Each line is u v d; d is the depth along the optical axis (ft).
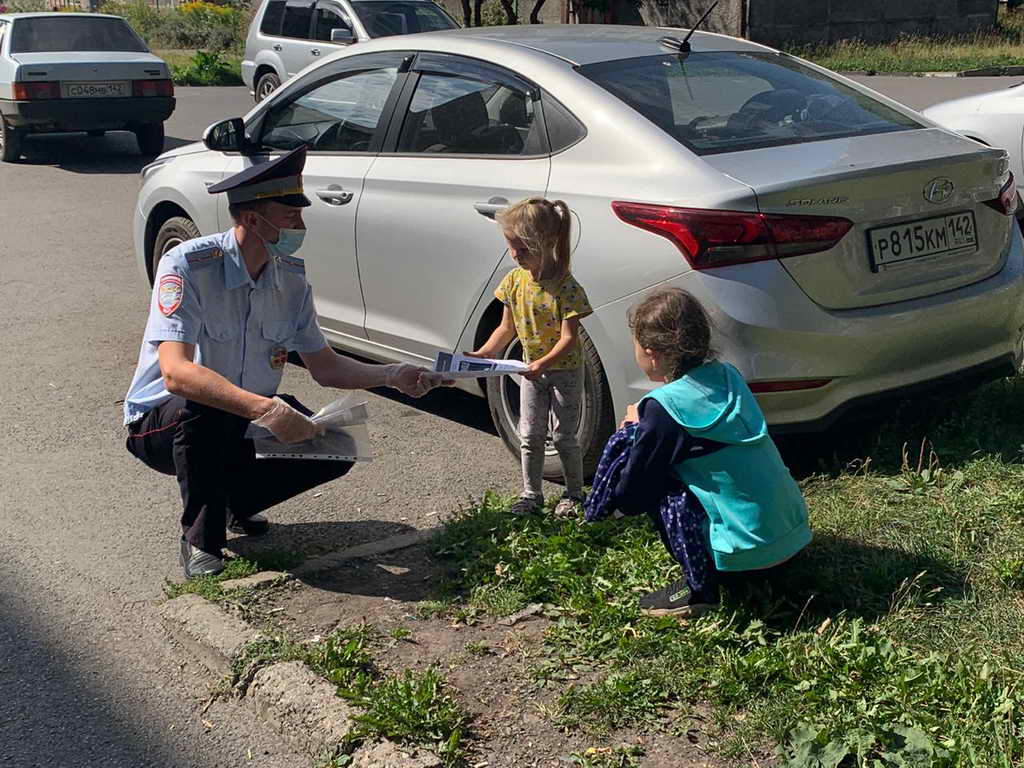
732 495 11.03
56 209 36.40
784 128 15.42
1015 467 14.57
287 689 10.66
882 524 13.24
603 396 14.93
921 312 14.48
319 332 14.01
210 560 13.12
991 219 15.55
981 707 9.58
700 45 17.62
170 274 12.75
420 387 13.61
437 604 12.31
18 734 10.62
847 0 82.12
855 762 9.30
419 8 52.95
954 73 67.92
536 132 15.90
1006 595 11.63
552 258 13.50
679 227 13.71
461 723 10.18
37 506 15.57
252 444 13.35
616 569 12.66
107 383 20.62
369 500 15.67
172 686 11.36
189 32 108.78
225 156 20.95
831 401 14.21
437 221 16.78
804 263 13.70
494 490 15.97
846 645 10.60
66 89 43.55
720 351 13.57
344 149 18.80
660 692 10.44
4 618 12.62
